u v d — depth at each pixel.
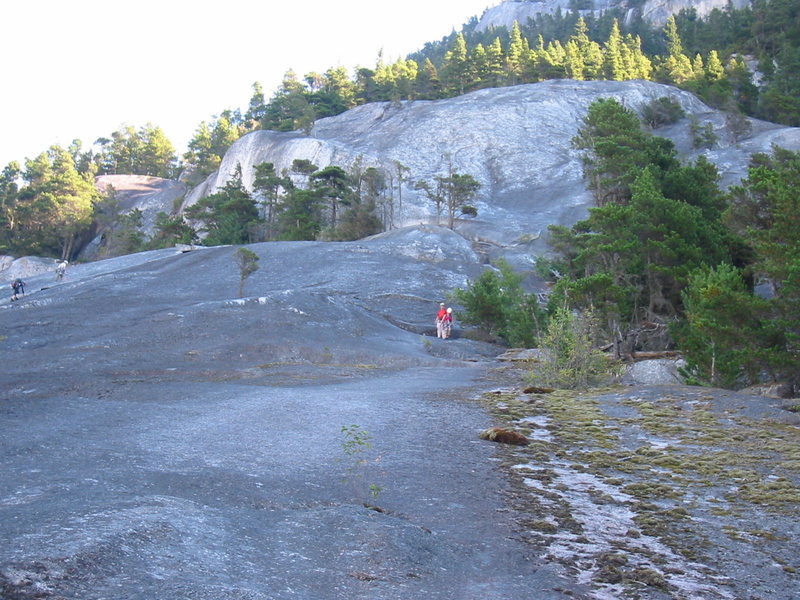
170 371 22.08
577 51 133.25
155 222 101.62
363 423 13.04
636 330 29.25
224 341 27.66
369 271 48.88
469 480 9.46
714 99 111.31
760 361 19.20
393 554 6.30
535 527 7.70
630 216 29.55
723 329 19.64
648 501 9.10
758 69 126.94
